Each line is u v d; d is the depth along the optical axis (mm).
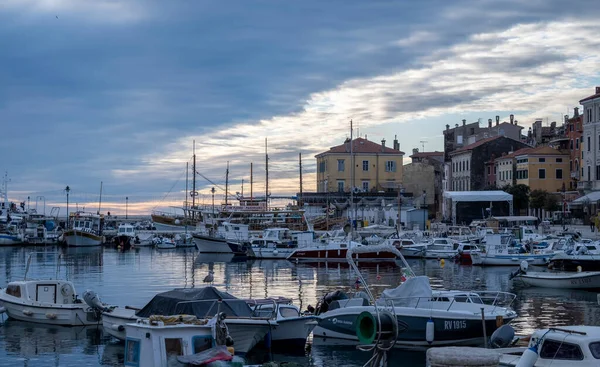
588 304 43656
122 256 93062
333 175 140625
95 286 55094
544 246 79250
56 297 37625
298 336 30156
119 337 31875
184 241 114125
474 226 106125
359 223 110562
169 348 23812
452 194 109812
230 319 28188
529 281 53312
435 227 111438
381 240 85875
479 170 139500
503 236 80125
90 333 34344
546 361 20797
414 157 162625
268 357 29141
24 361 28828
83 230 115875
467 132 155625
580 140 119750
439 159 161250
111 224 156500
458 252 79562
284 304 32469
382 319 18125
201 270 70562
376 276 63344
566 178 124250
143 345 24031
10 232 119438
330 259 82250
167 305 30047
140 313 31125
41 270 70062
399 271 68562
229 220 105000
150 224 142375
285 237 92625
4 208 136500
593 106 111438
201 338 24312
